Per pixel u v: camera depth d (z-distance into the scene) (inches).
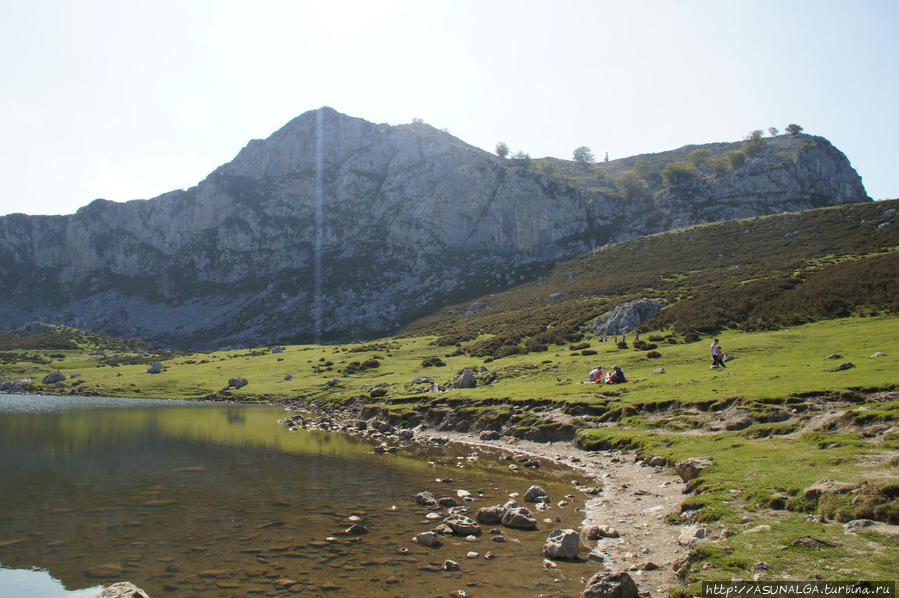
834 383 1288.1
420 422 2028.8
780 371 1640.0
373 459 1306.6
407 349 4215.1
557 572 541.6
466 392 2219.5
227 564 571.8
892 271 2652.6
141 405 3056.1
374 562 577.6
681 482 908.0
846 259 3754.9
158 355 5816.9
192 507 818.8
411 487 978.1
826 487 591.8
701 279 4269.2
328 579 528.4
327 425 2046.0
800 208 7844.5
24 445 1465.3
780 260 4306.1
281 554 605.0
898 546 442.6
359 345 4918.8
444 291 7229.3
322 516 770.8
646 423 1411.2
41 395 3789.4
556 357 2815.0
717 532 567.8
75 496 887.7
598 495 907.4
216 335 7687.0
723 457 914.7
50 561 581.3
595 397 1742.1
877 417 944.3
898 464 697.6
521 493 934.4
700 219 7677.2
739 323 2778.1
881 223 4402.1
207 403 3255.4
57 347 6033.5
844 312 2468.0
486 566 563.2
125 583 458.6
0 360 5157.5
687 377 1833.2
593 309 3959.2
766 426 1116.5
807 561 432.5
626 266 5698.8
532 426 1636.3
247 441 1600.6
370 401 2468.0
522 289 6161.4
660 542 613.3
